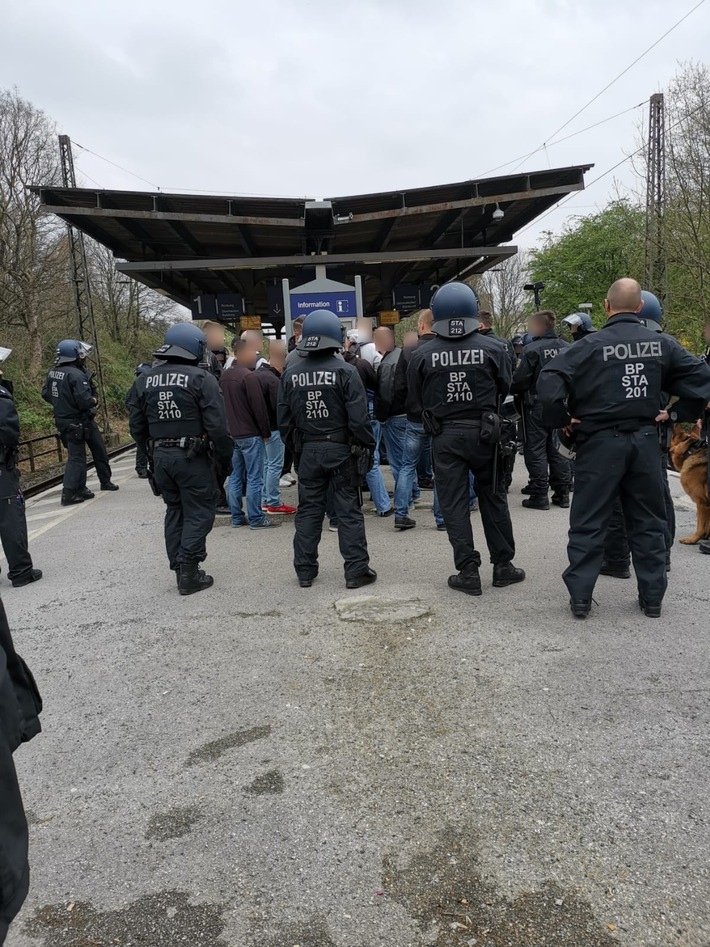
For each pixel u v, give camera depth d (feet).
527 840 7.25
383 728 9.50
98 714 10.30
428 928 6.24
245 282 63.52
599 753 8.66
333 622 13.33
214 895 6.75
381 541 19.63
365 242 55.98
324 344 14.64
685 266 60.70
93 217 42.68
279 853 7.25
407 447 20.29
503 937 6.10
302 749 9.11
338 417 14.85
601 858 6.95
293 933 6.26
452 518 14.47
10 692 4.99
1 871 4.48
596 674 10.66
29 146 75.77
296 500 26.58
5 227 73.46
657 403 12.39
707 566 15.97
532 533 19.69
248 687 10.89
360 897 6.63
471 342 13.83
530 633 12.32
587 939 6.03
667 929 6.08
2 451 16.69
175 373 14.88
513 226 53.42
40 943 6.26
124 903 6.70
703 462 17.04
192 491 15.34
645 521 12.74
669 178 60.95
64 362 29.32
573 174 41.47
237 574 17.04
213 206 42.11
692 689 10.10
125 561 19.17
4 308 75.00
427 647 11.97
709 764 8.34
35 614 15.01
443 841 7.30
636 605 13.53
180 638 13.04
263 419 21.20
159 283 58.13
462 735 9.23
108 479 32.91
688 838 7.15
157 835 7.64
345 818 7.73
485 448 14.05
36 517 27.17
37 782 8.71
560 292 107.65
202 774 8.69
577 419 12.72
